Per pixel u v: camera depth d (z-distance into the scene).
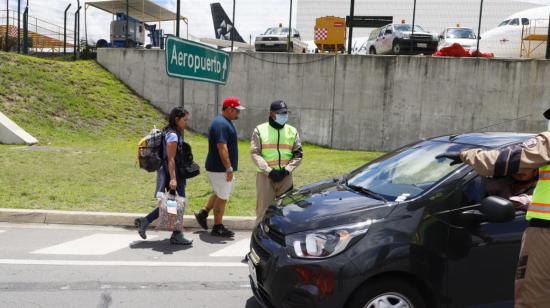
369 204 3.58
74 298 4.22
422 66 17.41
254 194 8.64
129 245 5.88
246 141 18.98
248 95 18.98
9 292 4.29
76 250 5.58
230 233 6.40
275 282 3.35
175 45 7.67
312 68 18.30
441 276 3.27
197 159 12.44
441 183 3.52
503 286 3.39
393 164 4.34
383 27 20.36
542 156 2.54
